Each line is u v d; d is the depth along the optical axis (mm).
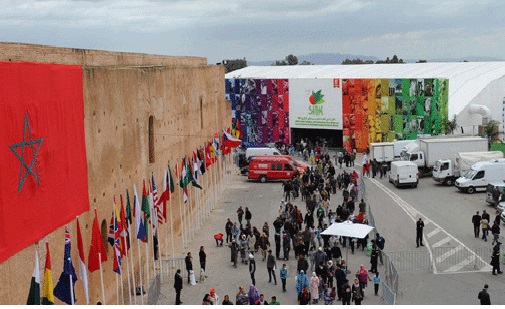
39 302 22969
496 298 34094
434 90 80500
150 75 41500
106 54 36500
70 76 27938
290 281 37531
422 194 61344
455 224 49750
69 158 27703
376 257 37500
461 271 38906
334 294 32969
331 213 46094
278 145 93000
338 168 76875
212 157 55656
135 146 37969
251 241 41281
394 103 83562
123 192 35531
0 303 21828
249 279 38031
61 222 26797
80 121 29094
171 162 47281
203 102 61156
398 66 110000
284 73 115562
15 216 22969
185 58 58531
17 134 23156
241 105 95250
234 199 61781
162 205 39594
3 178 22219
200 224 51469
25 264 23797
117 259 29969
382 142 79875
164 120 45281
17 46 24438
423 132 81875
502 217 48781
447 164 64750
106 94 32844
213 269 40094
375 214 53688
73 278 25547
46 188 25391
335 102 87750
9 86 22703
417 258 41406
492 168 61000
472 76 92562
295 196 61312
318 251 36031
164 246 44125
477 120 85188
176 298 33844
